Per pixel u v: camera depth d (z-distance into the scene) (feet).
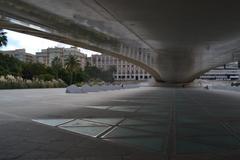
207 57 142.72
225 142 28.04
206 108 61.11
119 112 52.21
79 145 26.35
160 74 240.32
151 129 34.88
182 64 169.68
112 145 26.43
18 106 61.87
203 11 53.01
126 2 48.55
